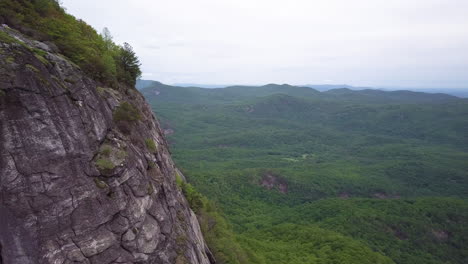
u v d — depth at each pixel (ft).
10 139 43.93
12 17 63.26
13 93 44.98
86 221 51.62
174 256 69.62
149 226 65.05
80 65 73.05
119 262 55.57
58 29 75.97
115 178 58.54
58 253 47.55
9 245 43.39
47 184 47.47
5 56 46.21
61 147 50.42
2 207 42.93
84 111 58.44
